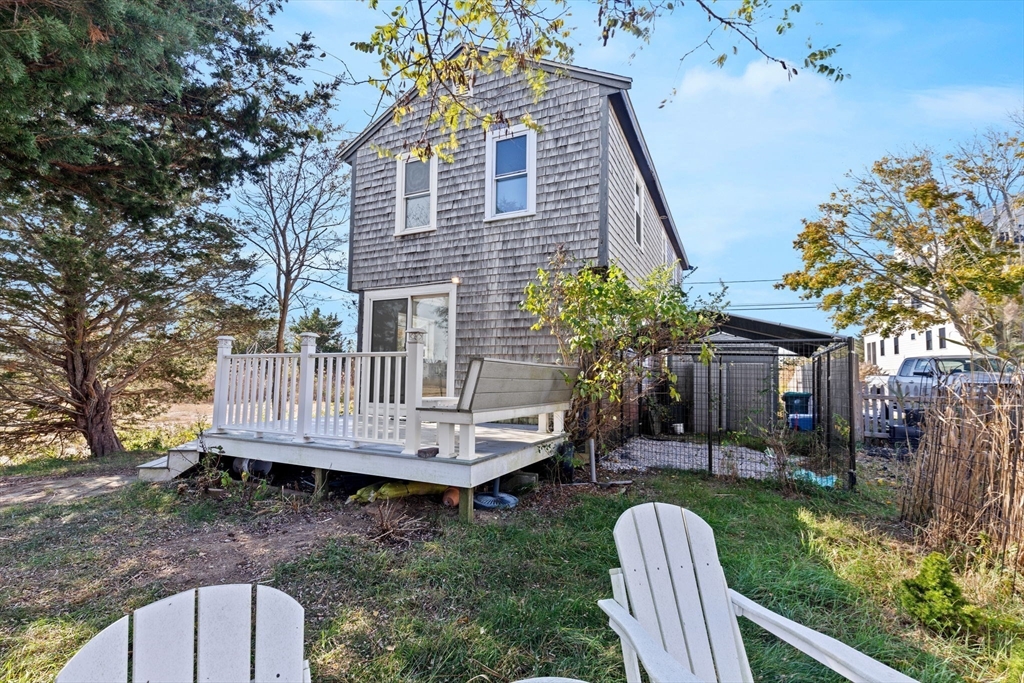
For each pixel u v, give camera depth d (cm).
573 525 420
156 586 312
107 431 1043
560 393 602
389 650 242
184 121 700
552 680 142
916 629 262
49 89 397
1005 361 369
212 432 581
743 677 187
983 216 1300
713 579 200
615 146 777
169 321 1102
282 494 504
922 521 409
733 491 543
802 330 795
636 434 936
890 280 1316
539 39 327
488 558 346
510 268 773
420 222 862
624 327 598
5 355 966
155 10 416
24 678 223
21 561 352
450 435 444
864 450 805
